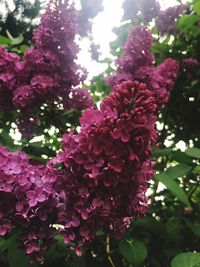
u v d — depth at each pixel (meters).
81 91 2.52
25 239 1.61
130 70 2.55
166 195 2.70
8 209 1.60
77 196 1.55
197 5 2.99
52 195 1.59
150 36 2.55
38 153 2.69
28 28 4.01
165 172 2.21
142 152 1.49
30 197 1.57
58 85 2.39
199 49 3.19
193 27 3.09
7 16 4.00
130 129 1.44
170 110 3.14
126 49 2.56
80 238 1.59
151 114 1.48
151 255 2.25
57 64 2.39
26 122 2.53
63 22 2.39
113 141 1.46
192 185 2.65
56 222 1.62
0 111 2.69
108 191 1.54
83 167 1.52
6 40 3.03
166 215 2.72
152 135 1.50
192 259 1.83
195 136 3.08
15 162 1.64
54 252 1.89
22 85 2.45
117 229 1.67
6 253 1.98
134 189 1.56
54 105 2.61
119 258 2.12
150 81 2.50
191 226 2.30
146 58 2.54
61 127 2.80
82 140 1.50
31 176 1.61
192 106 3.11
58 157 1.58
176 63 2.60
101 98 3.47
